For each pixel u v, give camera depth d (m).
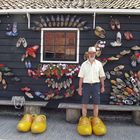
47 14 4.93
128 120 4.60
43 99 5.00
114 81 4.82
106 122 4.47
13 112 4.92
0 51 5.09
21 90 5.05
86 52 4.87
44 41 4.99
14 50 5.05
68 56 4.95
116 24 4.79
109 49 4.84
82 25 4.85
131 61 4.81
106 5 4.88
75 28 4.88
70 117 4.39
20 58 5.04
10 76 5.08
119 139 3.67
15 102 4.69
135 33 4.81
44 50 5.00
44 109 5.06
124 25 4.82
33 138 3.64
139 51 4.79
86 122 3.89
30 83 5.03
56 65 4.93
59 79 4.96
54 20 4.92
